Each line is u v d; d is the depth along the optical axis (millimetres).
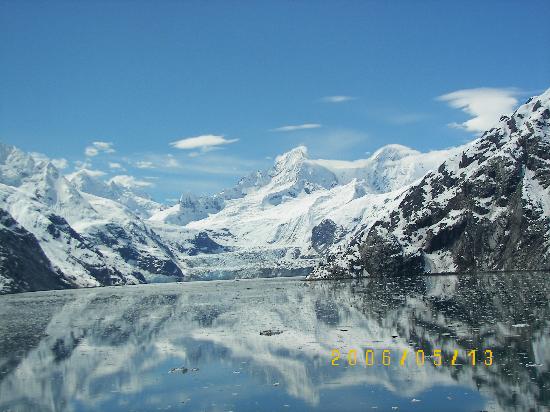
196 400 77062
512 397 70125
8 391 85188
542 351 89750
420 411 67750
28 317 180875
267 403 74062
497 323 116188
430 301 166625
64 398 80812
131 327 147125
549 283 196125
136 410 74125
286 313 160375
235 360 98625
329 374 86062
